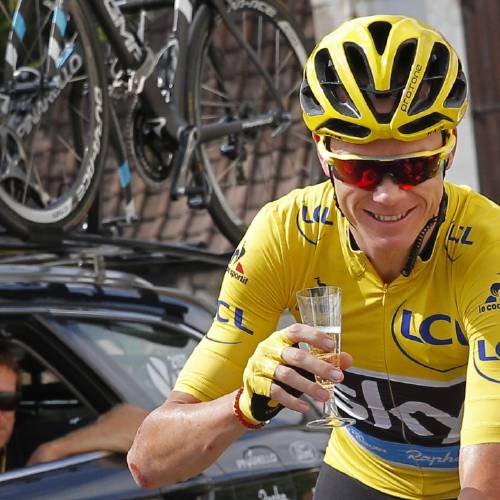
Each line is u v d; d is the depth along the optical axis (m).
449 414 3.06
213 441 2.89
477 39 10.66
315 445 4.59
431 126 2.71
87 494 3.85
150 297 4.62
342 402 3.22
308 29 10.94
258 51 7.65
